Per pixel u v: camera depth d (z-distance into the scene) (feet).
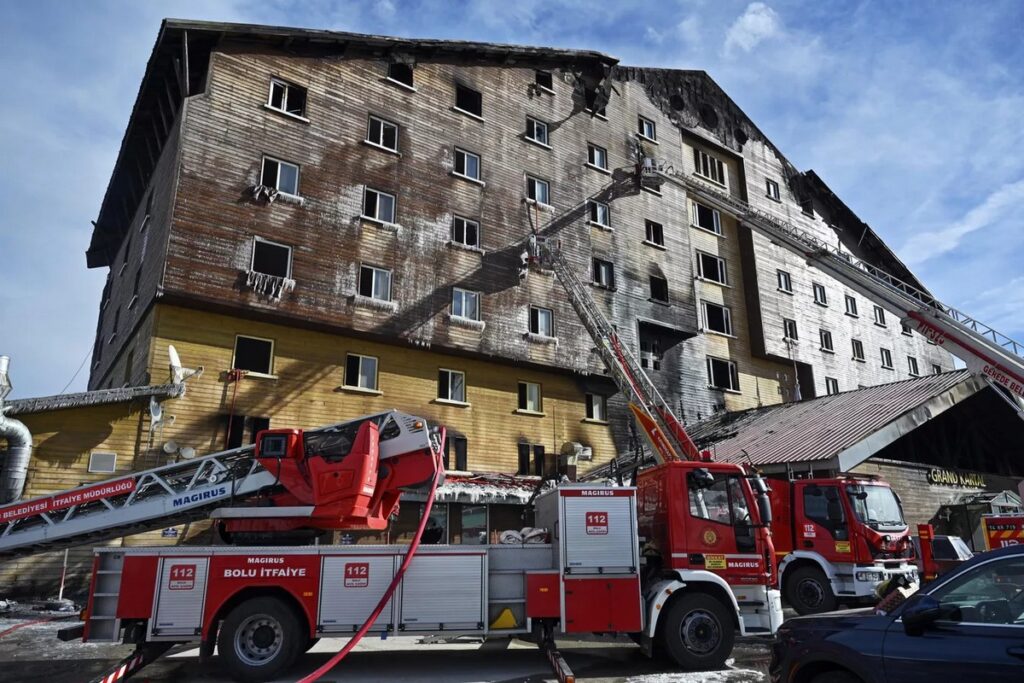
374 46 76.69
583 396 85.15
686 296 100.12
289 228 65.46
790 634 18.66
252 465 33.17
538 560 29.96
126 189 85.46
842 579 41.81
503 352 77.36
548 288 84.07
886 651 15.89
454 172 79.92
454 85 84.12
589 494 30.27
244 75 66.95
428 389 72.43
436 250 75.56
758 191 121.39
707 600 29.40
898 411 60.49
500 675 27.81
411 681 26.68
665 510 31.19
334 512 29.91
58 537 32.32
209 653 26.63
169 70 67.00
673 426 55.11
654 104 109.19
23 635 37.93
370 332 67.92
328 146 70.59
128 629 26.68
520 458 77.25
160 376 57.21
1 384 47.70
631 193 98.63
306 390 64.34
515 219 83.97
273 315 62.54
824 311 123.24
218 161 62.80
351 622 27.35
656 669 29.09
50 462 50.88
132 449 54.13
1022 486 60.90
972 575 15.66
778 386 111.34
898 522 43.34
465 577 28.68
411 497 60.13
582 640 37.96
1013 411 76.64
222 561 27.32
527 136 89.45
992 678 14.08
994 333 61.16
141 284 67.31
